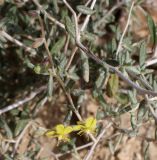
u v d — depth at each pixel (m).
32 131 0.35
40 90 0.33
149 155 0.36
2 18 0.34
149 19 0.30
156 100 0.29
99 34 0.35
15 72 0.37
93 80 0.32
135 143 0.36
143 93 0.27
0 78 0.36
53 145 0.36
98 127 0.31
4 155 0.32
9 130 0.33
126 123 0.36
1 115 0.34
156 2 0.41
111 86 0.29
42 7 0.31
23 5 0.34
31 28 0.34
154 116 0.29
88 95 0.37
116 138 0.34
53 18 0.32
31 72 0.36
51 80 0.29
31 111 0.34
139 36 0.40
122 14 0.39
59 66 0.29
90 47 0.32
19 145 0.35
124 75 0.28
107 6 0.36
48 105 0.38
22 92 0.36
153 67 0.34
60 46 0.30
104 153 0.36
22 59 0.35
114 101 0.35
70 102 0.30
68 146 0.33
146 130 0.37
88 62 0.31
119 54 0.29
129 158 0.36
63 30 0.32
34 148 0.35
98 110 0.31
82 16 0.37
